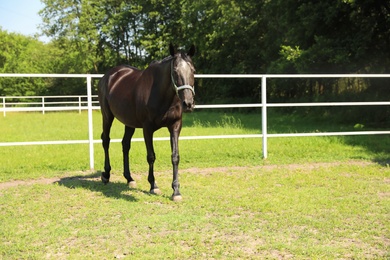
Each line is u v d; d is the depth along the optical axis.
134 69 6.66
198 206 5.43
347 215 4.97
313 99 20.62
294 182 6.74
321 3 15.60
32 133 14.57
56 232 4.45
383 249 3.94
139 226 4.62
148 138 5.87
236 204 5.45
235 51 31.92
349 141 11.29
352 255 3.78
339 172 7.50
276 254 3.83
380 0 14.77
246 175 7.37
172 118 5.62
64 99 39.12
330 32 16.41
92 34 41.00
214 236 4.32
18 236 4.36
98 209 5.32
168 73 5.39
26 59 46.50
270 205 5.39
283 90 26.73
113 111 6.53
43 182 7.05
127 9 41.91
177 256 3.78
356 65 15.23
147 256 3.78
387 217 4.89
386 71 16.50
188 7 34.28
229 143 11.23
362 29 15.18
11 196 6.00
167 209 5.31
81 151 10.46
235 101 30.95
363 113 16.83
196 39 34.19
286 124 17.33
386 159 8.71
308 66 15.47
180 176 7.32
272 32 25.95
